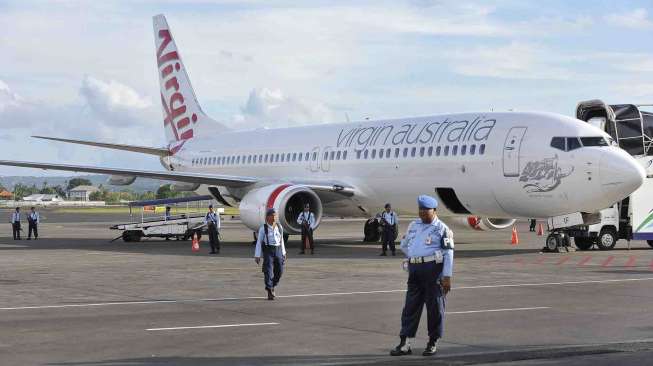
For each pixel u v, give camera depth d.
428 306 10.61
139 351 10.91
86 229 54.97
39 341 11.62
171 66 45.03
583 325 12.78
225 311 14.57
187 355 10.65
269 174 37.19
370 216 34.12
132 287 18.47
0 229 55.25
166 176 34.47
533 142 26.28
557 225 27.91
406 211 31.31
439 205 29.45
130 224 38.41
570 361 10.07
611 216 29.38
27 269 23.17
